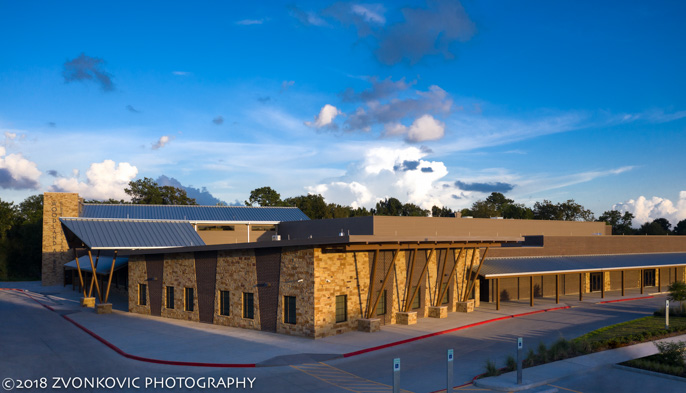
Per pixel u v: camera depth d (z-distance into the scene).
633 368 19.30
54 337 26.80
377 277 29.09
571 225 57.62
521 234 53.34
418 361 20.95
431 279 33.28
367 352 22.70
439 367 19.94
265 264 27.86
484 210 115.19
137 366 20.22
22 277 78.31
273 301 27.34
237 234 57.38
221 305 30.70
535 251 45.16
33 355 22.17
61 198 59.09
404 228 45.03
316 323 25.27
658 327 27.98
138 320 32.66
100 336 26.50
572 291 47.25
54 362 20.86
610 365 20.02
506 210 120.19
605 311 35.66
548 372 18.73
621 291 46.28
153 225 41.31
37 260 80.62
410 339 25.20
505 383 17.19
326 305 25.86
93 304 40.12
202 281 31.80
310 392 16.59
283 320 26.91
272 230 59.34
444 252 34.62
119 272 48.44
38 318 34.00
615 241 52.75
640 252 55.06
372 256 28.89
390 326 28.95
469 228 49.28
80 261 53.00
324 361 20.91
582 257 47.97
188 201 100.75
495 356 21.78
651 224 124.25
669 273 56.88
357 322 27.56
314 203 104.12
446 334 26.97
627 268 44.62
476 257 38.88
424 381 17.92
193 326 29.88
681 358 19.64
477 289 37.84
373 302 28.64
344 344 23.89
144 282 36.38
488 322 31.00
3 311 37.62
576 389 17.00
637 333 25.89
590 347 22.05
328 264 26.03
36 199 98.75
